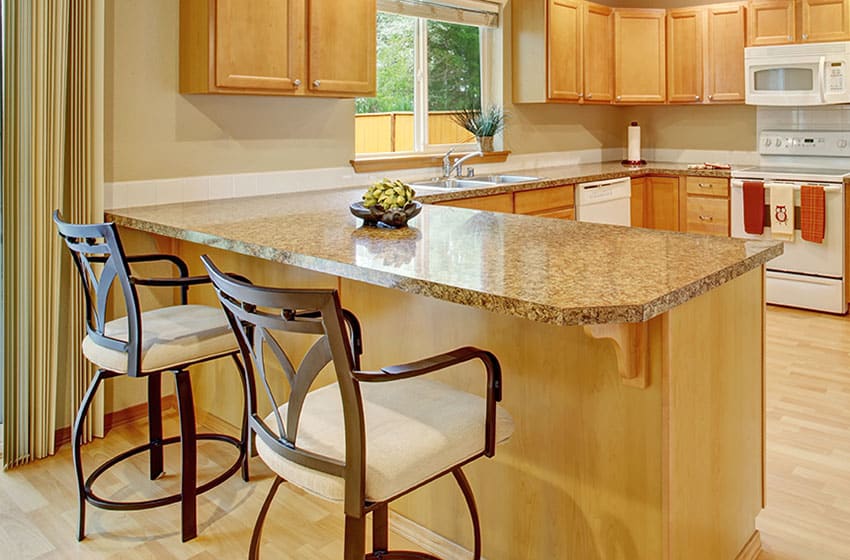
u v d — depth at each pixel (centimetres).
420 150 450
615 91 530
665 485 156
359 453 130
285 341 255
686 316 159
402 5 417
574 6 486
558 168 523
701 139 569
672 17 524
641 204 526
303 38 318
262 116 343
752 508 206
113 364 209
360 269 163
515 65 485
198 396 308
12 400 262
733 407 189
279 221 247
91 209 278
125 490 247
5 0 247
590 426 169
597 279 147
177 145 313
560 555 180
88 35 270
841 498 233
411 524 216
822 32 463
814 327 429
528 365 179
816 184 448
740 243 192
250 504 238
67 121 270
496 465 191
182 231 233
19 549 212
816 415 298
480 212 269
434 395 161
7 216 256
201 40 295
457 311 192
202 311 240
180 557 208
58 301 271
